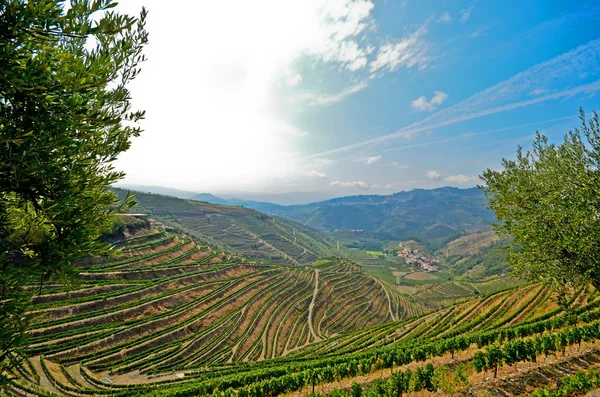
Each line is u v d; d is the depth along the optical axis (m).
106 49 7.97
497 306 64.69
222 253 136.88
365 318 126.69
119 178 8.91
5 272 7.15
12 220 7.93
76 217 7.75
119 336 64.00
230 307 93.31
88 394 44.09
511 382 19.31
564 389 15.43
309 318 111.31
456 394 18.59
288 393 28.41
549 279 17.38
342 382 28.67
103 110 8.01
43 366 47.19
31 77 6.54
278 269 143.62
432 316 80.25
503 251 20.05
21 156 6.54
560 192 15.52
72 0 6.80
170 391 35.59
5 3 6.17
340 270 180.88
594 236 14.21
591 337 24.30
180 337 72.94
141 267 92.44
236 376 40.69
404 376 21.09
